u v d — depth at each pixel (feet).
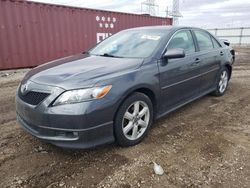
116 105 9.84
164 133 12.28
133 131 10.90
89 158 10.00
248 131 12.57
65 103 9.09
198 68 14.87
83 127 9.11
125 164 9.57
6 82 25.03
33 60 31.83
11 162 9.69
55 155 10.21
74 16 34.73
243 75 28.48
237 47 95.04
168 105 12.94
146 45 12.84
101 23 38.06
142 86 10.88
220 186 8.34
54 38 33.24
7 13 28.50
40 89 9.64
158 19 47.11
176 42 13.57
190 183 8.48
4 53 29.12
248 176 8.87
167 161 9.76
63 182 8.55
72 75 9.98
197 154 10.29
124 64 11.13
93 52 14.14
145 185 8.39
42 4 31.27
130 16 41.78
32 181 8.59
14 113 15.33
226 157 10.06
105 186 8.34
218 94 18.56
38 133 9.68
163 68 12.07
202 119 14.17
